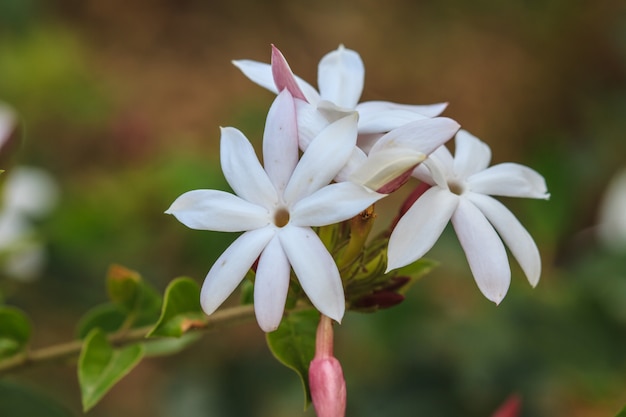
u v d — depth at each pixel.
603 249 0.46
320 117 0.29
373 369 0.53
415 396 0.47
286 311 0.32
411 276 0.32
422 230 0.28
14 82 0.71
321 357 0.28
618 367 0.44
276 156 0.28
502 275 0.28
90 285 0.53
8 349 0.34
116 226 0.54
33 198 0.52
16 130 0.38
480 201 0.29
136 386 0.69
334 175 0.28
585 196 0.56
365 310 0.31
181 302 0.32
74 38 0.82
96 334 0.33
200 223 0.28
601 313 0.44
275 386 0.50
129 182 0.55
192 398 0.51
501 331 0.45
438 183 0.29
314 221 0.28
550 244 0.47
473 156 0.30
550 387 0.47
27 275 0.45
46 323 0.66
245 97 0.87
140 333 0.33
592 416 0.58
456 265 0.46
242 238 0.28
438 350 0.47
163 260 0.55
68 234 0.53
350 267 0.30
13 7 0.76
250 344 0.65
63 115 0.73
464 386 0.46
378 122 0.29
